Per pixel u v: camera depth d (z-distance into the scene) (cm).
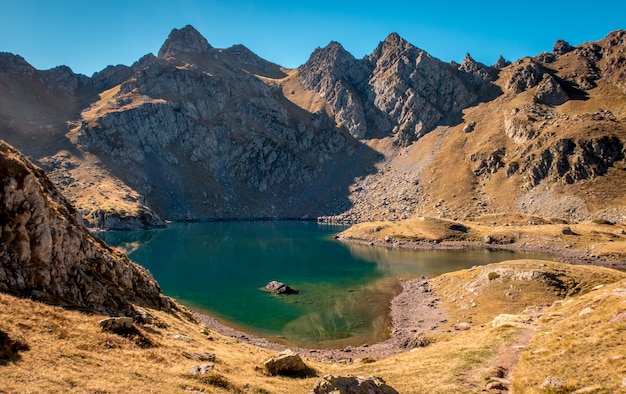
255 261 15762
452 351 4441
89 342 3003
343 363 5381
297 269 14250
